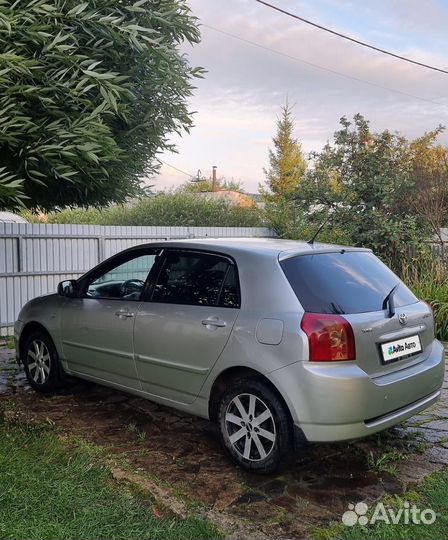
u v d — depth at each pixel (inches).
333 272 154.1
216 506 130.2
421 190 480.7
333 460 157.6
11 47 144.2
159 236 445.7
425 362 159.0
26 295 363.3
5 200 157.0
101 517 121.9
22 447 159.9
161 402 173.6
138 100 186.5
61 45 150.6
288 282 144.8
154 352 170.7
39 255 370.0
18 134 145.6
